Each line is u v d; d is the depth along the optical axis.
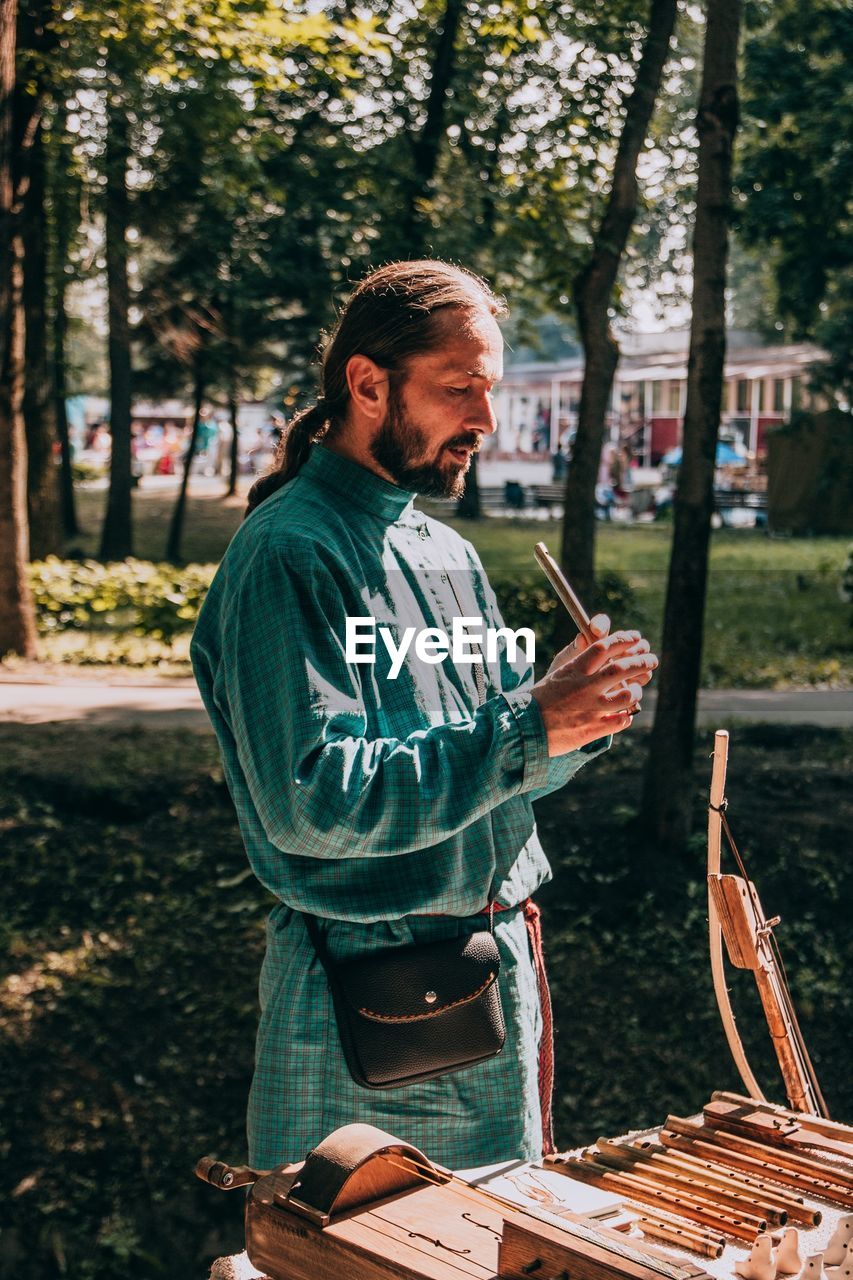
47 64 10.12
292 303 17.89
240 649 1.61
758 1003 6.59
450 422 1.69
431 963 1.68
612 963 6.68
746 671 11.87
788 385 30.69
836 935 6.92
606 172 10.50
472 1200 1.31
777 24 15.23
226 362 19.77
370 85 13.12
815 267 16.17
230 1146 5.90
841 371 19.75
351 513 1.73
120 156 13.87
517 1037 1.76
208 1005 6.37
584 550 10.46
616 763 8.30
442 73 12.60
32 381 15.11
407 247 12.16
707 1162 1.43
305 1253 1.26
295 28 9.96
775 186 15.41
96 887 6.89
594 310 10.16
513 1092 1.75
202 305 18.50
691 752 7.21
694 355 6.93
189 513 27.77
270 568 1.62
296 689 1.55
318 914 1.66
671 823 7.17
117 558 19.47
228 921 6.77
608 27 9.98
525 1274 1.16
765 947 1.62
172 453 45.44
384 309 1.68
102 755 8.00
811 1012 6.55
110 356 19.20
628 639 1.54
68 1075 6.04
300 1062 1.70
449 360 1.67
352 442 1.75
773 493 23.92
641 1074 6.27
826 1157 1.41
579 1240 1.15
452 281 1.70
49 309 20.19
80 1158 5.80
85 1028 6.21
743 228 15.33
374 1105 1.69
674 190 14.77
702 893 7.00
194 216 16.59
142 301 18.67
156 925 6.71
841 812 7.64
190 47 10.18
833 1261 1.19
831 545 22.08
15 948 6.50
